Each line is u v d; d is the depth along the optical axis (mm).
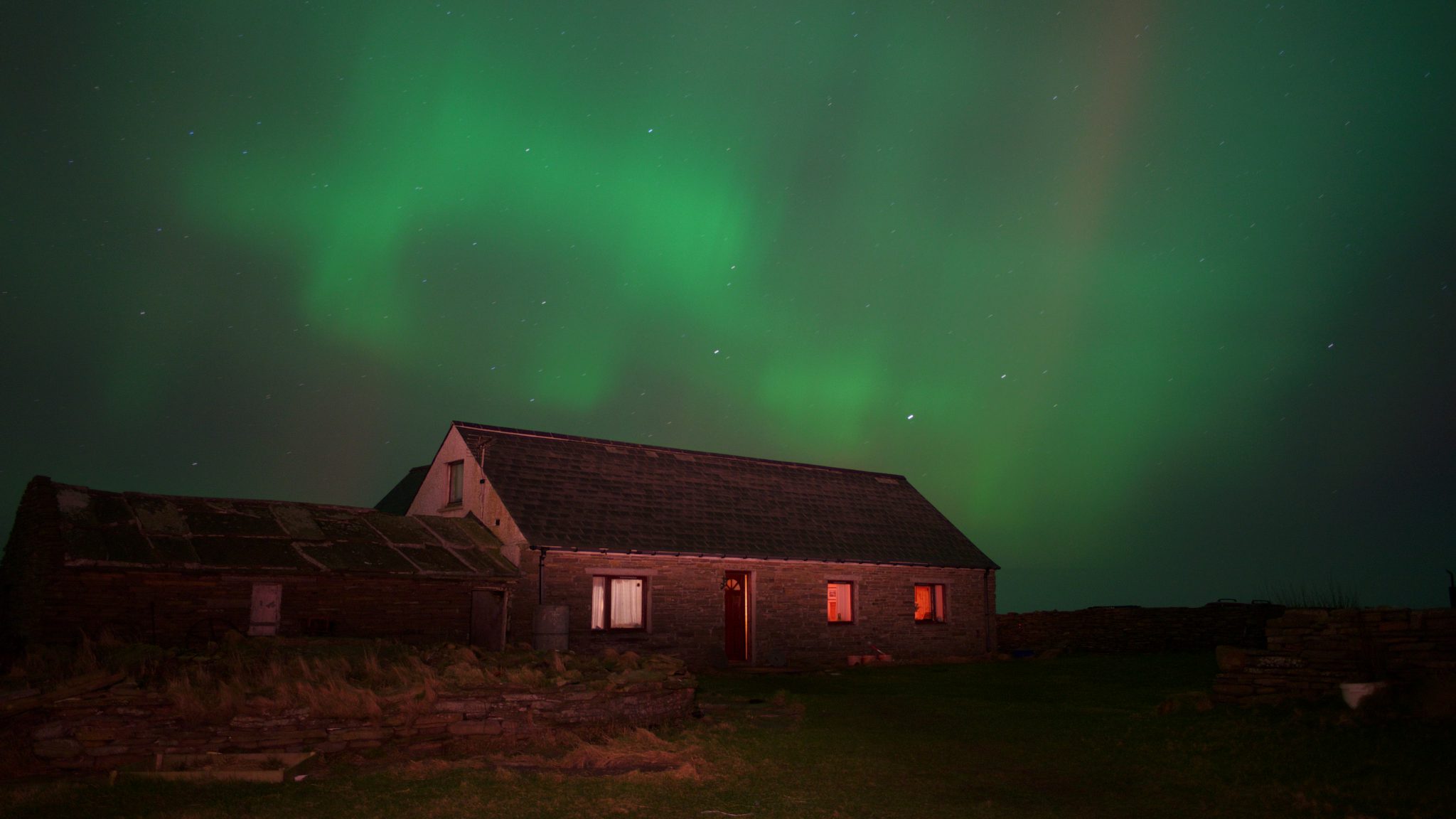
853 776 9727
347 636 16938
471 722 10836
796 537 25906
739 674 21609
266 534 17266
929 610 28500
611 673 13555
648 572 22172
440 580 18469
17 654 13312
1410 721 9688
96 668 10359
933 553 28750
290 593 16438
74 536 14680
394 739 10227
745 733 12492
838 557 25766
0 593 16297
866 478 32219
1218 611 28188
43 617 14016
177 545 15820
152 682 9938
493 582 19453
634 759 10320
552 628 18797
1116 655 26859
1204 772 9164
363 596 17344
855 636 25859
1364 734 9547
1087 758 10586
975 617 29109
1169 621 28750
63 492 15828
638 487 24844
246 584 15977
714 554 23078
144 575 14961
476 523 21719
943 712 14789
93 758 8898
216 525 16969
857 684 19844
